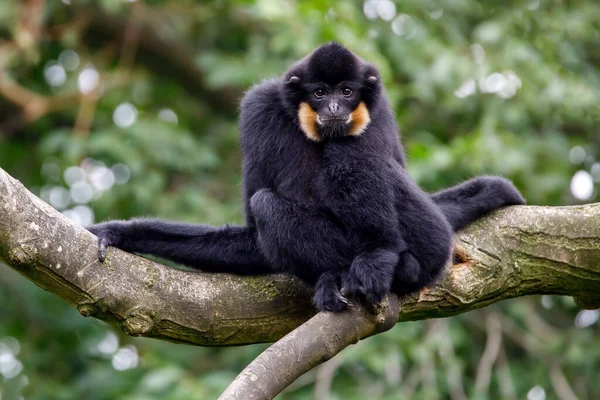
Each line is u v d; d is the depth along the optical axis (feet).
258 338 25.91
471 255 27.94
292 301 25.95
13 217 22.77
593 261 28.25
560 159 51.31
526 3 53.06
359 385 47.80
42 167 59.16
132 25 56.54
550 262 28.45
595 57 59.21
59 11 57.21
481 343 52.54
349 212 25.45
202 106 62.85
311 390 48.19
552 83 49.73
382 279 24.29
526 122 52.85
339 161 26.25
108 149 49.34
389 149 27.84
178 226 26.61
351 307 24.16
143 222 26.25
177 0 56.70
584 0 55.36
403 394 44.75
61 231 23.44
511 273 28.35
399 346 46.42
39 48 54.85
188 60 60.29
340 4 47.73
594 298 29.17
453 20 53.11
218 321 25.25
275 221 25.39
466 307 27.73
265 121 28.04
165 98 60.85
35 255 22.95
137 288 24.21
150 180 51.55
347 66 28.48
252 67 51.96
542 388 47.98
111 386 49.70
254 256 26.48
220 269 26.66
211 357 52.29
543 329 49.37
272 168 27.61
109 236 25.12
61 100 52.01
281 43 47.24
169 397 43.32
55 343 55.01
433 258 25.93
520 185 50.31
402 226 25.82
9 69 55.21
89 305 23.80
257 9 47.83
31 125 58.65
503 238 28.55
